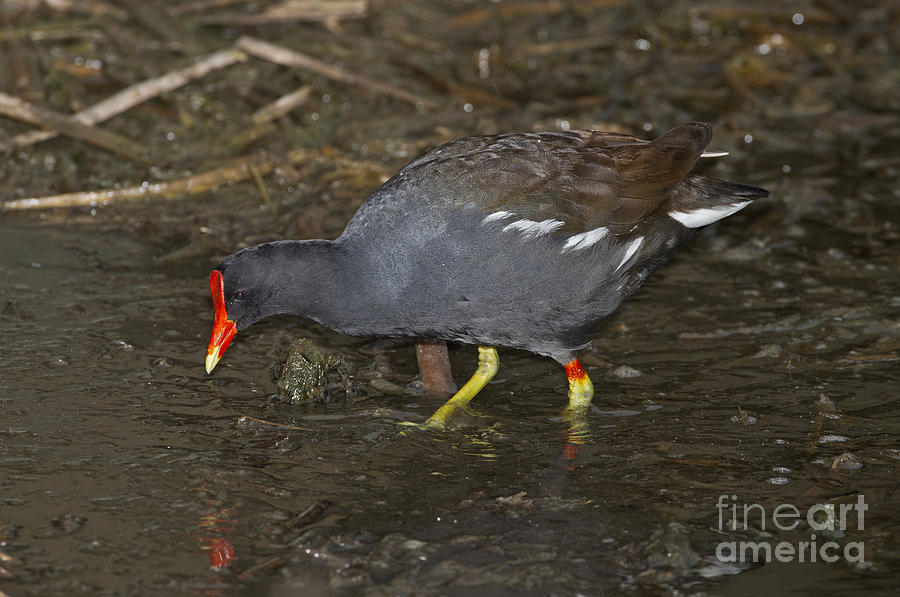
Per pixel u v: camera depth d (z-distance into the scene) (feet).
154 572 24.84
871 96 56.18
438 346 35.22
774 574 25.35
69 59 53.62
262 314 31.14
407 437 31.14
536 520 27.22
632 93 55.62
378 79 55.21
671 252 33.83
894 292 39.40
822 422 31.78
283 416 32.01
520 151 31.76
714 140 51.70
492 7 63.10
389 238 30.58
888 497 28.22
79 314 36.81
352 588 24.48
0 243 41.32
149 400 32.27
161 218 44.11
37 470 28.53
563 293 31.19
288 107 51.80
